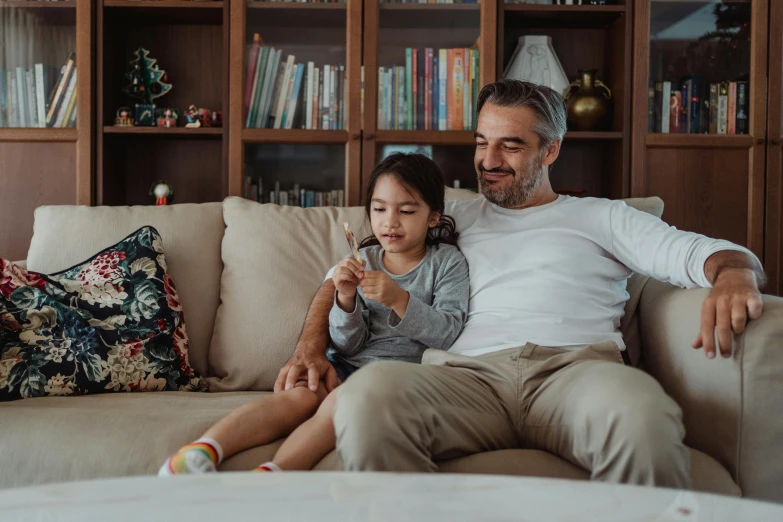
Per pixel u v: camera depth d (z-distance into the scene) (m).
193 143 2.70
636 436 0.96
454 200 1.85
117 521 0.61
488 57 2.41
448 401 1.15
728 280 1.21
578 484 0.72
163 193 2.38
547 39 2.58
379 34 2.41
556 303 1.40
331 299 1.56
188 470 1.00
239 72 2.39
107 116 2.47
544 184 1.59
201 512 0.63
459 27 2.43
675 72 2.45
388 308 1.49
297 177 2.43
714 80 2.46
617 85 2.53
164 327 1.63
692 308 1.29
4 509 0.65
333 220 1.87
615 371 1.07
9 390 1.43
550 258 1.45
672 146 2.43
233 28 2.39
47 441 1.19
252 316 1.72
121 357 1.55
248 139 2.39
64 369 1.48
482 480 0.73
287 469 1.08
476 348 1.39
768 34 2.44
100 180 2.41
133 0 2.42
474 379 1.26
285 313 1.72
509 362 1.27
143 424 1.23
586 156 2.72
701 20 2.46
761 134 2.44
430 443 1.07
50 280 1.62
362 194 2.40
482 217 1.61
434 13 2.42
